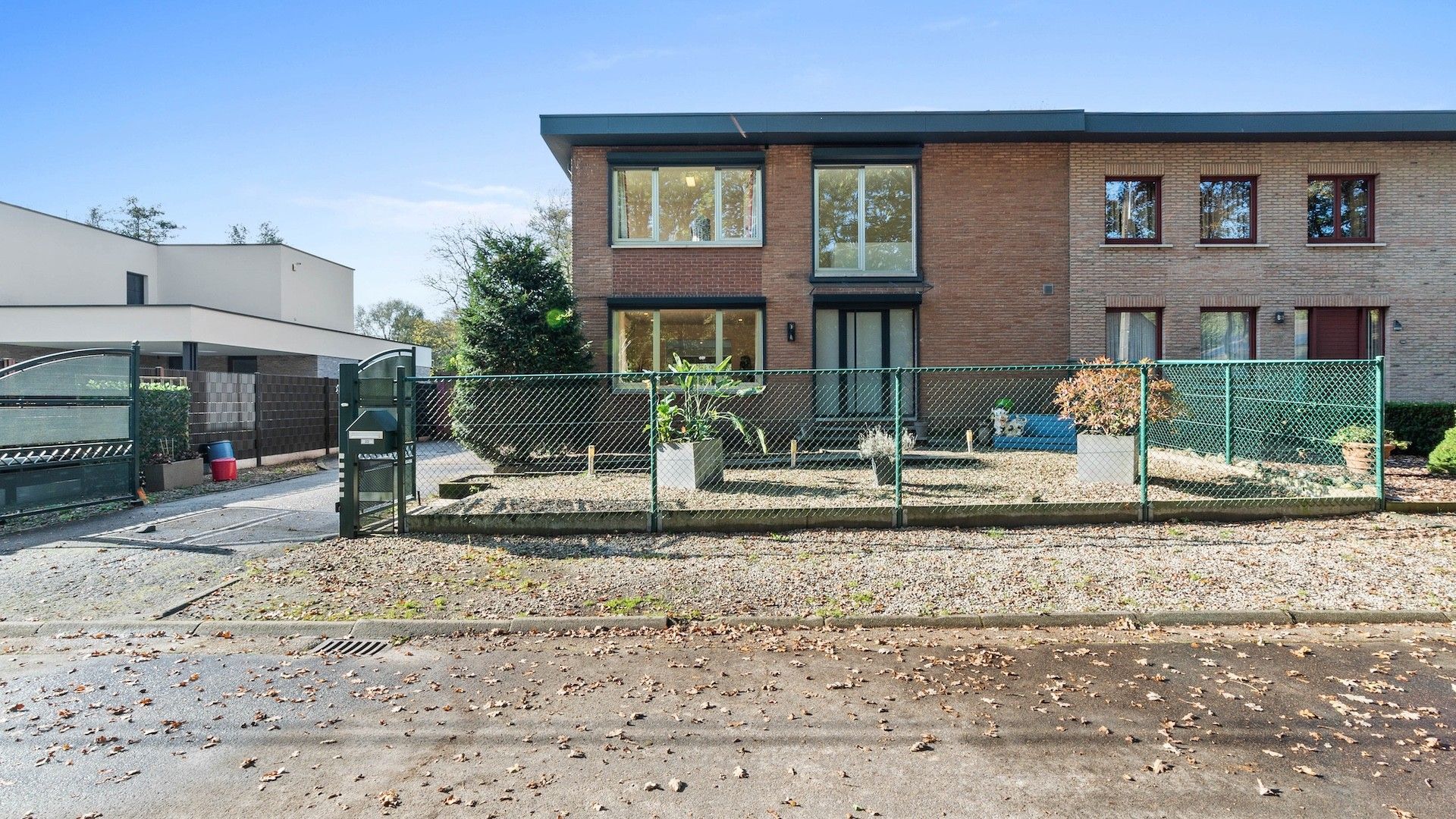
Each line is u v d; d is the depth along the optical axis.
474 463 17.31
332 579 6.85
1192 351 15.70
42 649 5.43
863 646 5.34
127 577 7.02
